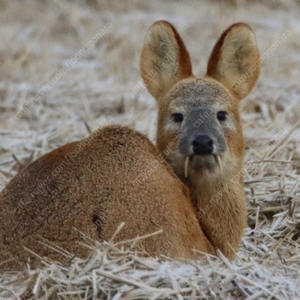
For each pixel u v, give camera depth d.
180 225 11.56
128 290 10.36
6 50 24.31
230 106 12.59
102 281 10.55
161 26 13.35
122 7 28.83
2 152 16.55
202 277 10.66
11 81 21.80
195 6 29.05
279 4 28.98
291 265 11.73
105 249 10.78
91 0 29.16
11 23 26.92
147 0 29.31
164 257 11.21
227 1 29.31
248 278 10.73
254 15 28.00
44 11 28.06
